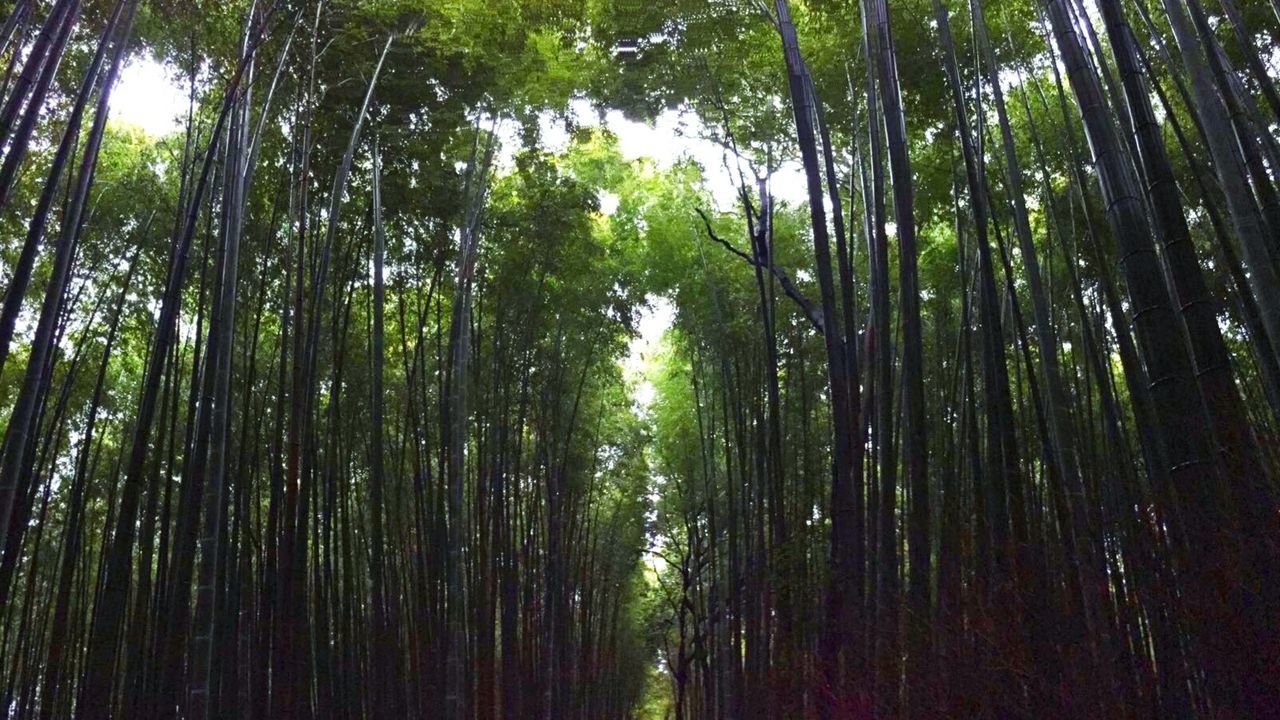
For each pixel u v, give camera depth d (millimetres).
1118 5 3738
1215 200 6887
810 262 11211
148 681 7242
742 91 8977
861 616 5285
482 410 11625
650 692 32750
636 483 19266
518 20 8383
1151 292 3334
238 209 6180
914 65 7488
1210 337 3199
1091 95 3768
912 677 4508
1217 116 4016
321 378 9586
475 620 10711
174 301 5645
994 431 4906
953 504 5480
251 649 7598
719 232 12242
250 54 5805
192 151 8406
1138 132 3535
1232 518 2918
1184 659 3295
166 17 6703
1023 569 4082
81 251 8711
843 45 7902
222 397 5816
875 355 6758
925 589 4758
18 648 9031
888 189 9312
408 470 11570
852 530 5461
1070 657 3762
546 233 10531
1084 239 7691
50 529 11797
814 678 5805
